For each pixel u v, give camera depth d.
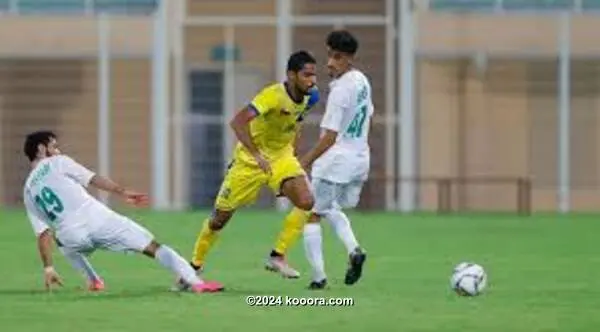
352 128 45.62
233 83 99.94
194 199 100.12
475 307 41.25
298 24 99.06
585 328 37.00
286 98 43.97
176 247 66.56
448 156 98.88
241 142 44.06
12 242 68.94
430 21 98.62
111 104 99.62
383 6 98.81
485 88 98.94
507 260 59.47
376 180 97.94
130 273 51.94
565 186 98.75
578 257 61.03
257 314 39.09
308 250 45.78
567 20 98.62
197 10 99.69
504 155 99.12
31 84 100.00
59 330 36.28
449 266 56.19
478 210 98.94
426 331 36.28
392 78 98.69
